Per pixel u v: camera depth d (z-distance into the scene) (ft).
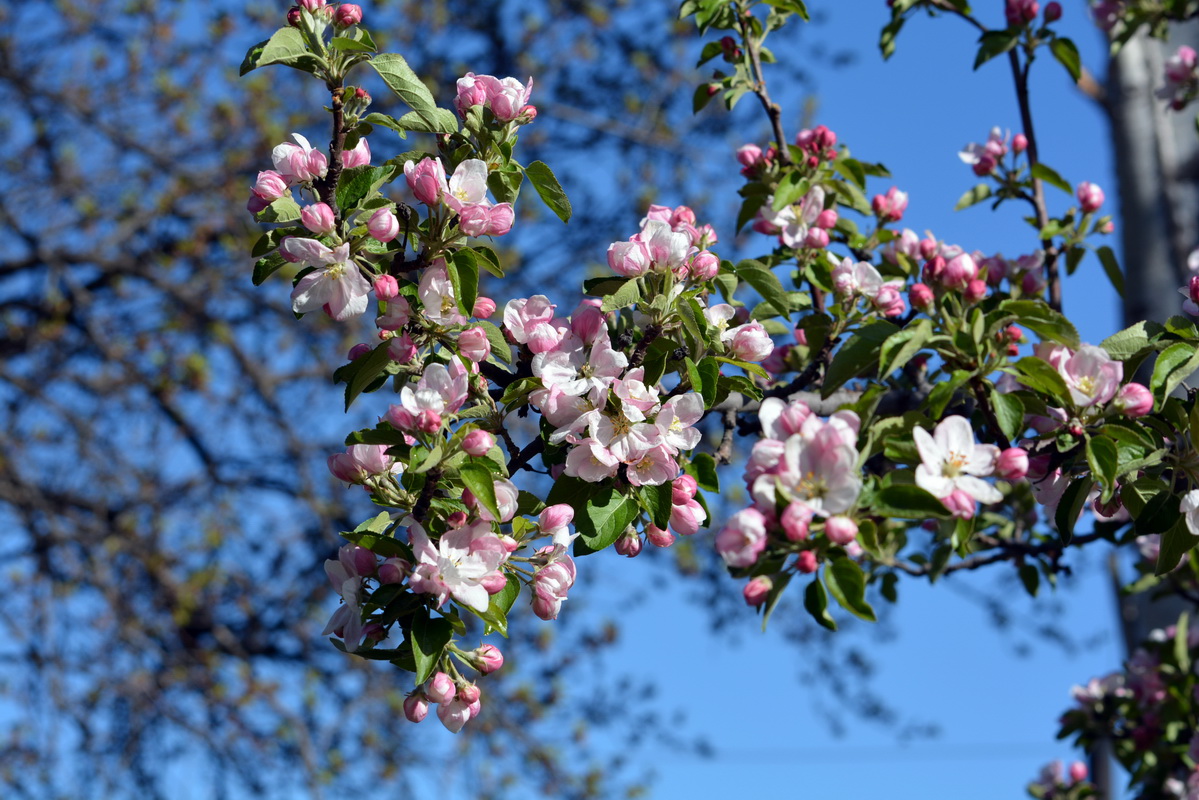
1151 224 16.70
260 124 28.55
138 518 28.78
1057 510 8.14
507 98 8.05
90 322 28.71
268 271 7.66
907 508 6.62
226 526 28.25
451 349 7.71
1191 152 16.90
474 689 7.29
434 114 7.99
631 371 7.39
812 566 6.40
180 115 28.55
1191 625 15.88
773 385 10.30
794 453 6.44
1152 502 7.82
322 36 7.75
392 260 7.73
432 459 6.84
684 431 7.34
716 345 7.95
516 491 7.13
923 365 10.75
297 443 28.27
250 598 29.55
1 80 29.12
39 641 26.40
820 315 10.05
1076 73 13.56
